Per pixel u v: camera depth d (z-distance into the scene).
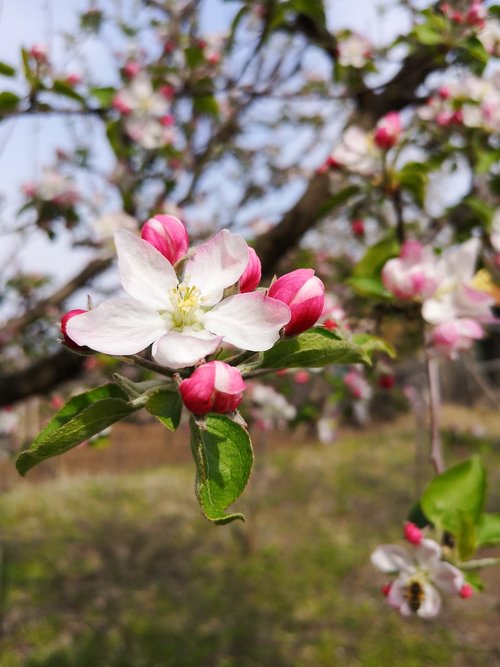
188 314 0.96
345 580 6.11
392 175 1.88
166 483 9.23
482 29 2.11
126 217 2.97
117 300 0.95
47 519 7.73
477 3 2.09
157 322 0.96
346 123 2.72
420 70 2.41
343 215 2.88
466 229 2.24
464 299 1.62
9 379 2.95
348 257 3.81
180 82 3.00
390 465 9.62
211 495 0.89
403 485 8.69
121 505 8.29
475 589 1.51
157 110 2.88
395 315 1.73
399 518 7.54
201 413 0.85
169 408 0.91
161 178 3.17
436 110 2.40
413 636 5.14
